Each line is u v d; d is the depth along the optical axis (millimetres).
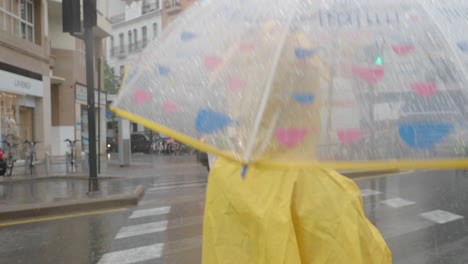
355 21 1749
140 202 9297
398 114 1597
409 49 1666
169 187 11891
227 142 1786
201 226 6793
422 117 1576
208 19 2121
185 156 30438
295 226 1890
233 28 1990
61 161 22125
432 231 6312
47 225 7051
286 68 1731
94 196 9125
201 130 1855
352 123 1644
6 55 17391
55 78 24641
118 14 58312
